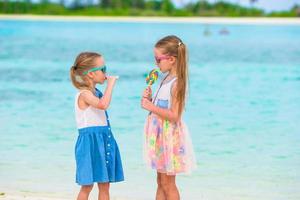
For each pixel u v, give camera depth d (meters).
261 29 53.44
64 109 11.67
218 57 25.09
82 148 4.47
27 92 14.04
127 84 15.50
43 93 13.87
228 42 35.22
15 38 35.69
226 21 71.62
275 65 21.59
